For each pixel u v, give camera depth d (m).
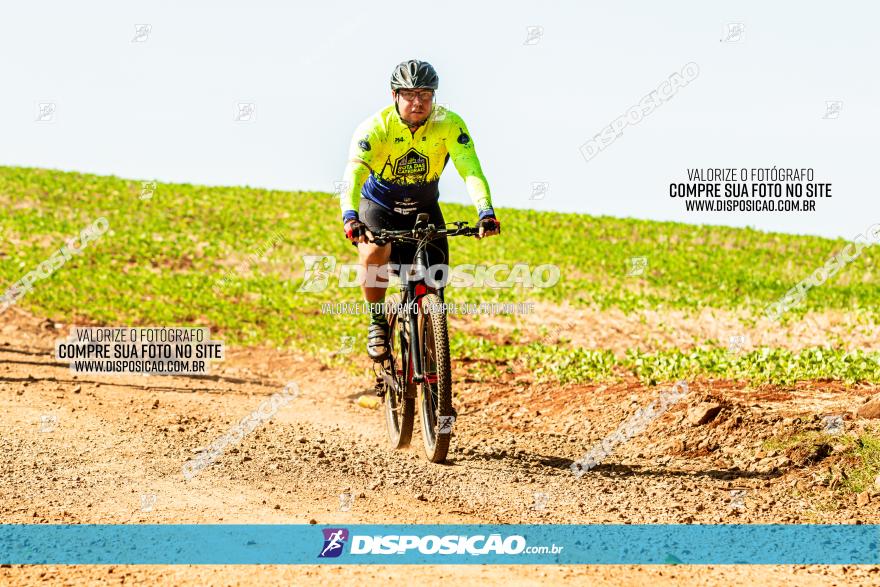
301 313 54.31
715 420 22.38
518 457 21.97
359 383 35.47
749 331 47.69
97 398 28.83
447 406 19.53
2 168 117.56
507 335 45.91
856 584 13.20
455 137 20.64
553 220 110.19
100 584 12.87
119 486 18.38
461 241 91.12
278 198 114.62
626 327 49.25
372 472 20.48
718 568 13.95
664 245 98.06
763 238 106.88
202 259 74.88
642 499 17.89
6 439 22.17
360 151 20.19
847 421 20.47
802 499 17.27
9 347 40.09
